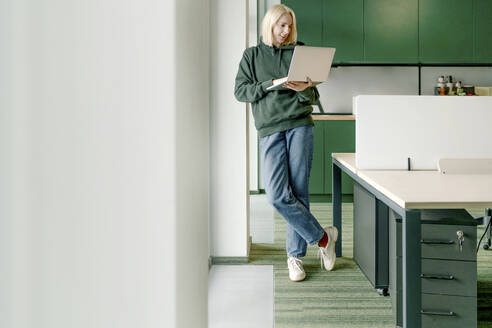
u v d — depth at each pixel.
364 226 2.12
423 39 4.52
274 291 1.97
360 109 1.61
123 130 0.46
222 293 1.96
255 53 2.07
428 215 1.58
